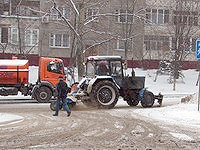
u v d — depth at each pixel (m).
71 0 32.25
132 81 22.72
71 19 39.34
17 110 20.83
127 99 23.34
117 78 22.41
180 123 15.94
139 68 49.34
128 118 17.39
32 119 16.92
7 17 49.06
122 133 13.52
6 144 11.51
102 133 13.48
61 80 18.27
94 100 21.62
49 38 49.44
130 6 42.97
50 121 16.33
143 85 22.92
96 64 22.31
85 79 22.55
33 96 25.19
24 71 25.55
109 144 11.62
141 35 48.97
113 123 15.84
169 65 44.16
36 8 52.22
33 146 11.26
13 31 49.03
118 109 21.36
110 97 21.84
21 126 14.90
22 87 25.50
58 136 12.84
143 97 22.23
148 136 13.00
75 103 21.67
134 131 13.93
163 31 49.94
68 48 49.81
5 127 14.63
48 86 25.38
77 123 15.81
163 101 26.59
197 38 45.72
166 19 50.88
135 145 11.52
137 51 49.41
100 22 43.50
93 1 37.94
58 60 25.72
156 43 50.31
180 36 39.69
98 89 21.64
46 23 49.00
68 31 49.31
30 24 47.25
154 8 50.78
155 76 43.25
